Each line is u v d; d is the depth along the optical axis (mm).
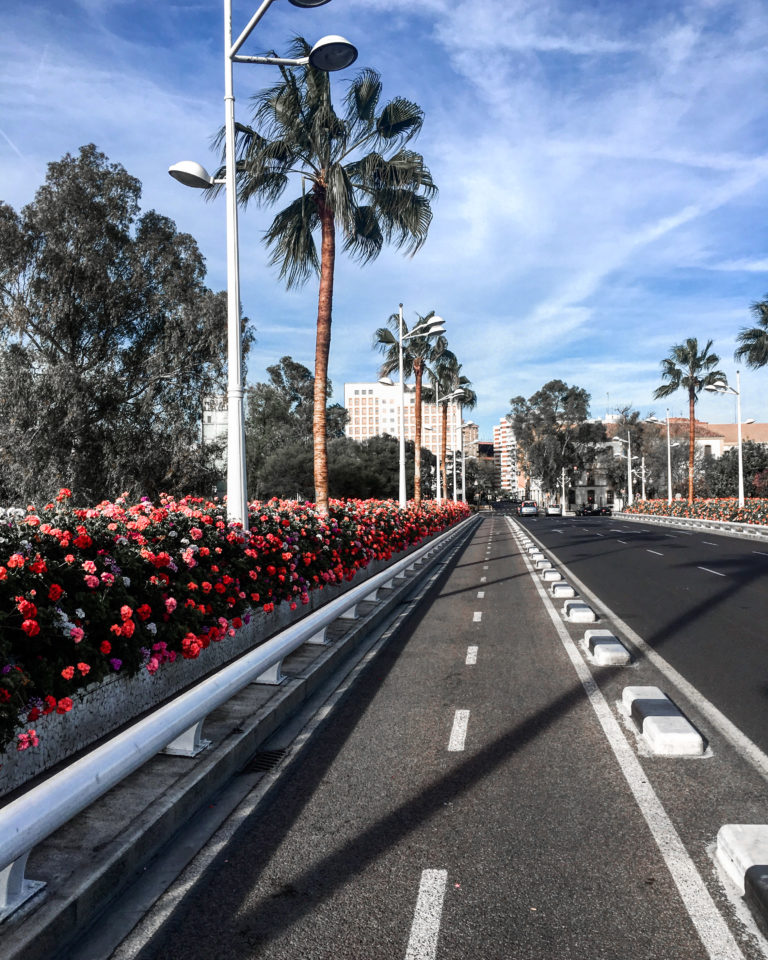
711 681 7461
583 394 95000
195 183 10484
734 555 24016
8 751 4285
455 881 3639
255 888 3615
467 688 7445
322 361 15883
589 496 122500
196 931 3254
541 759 5344
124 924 3320
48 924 3066
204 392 40312
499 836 4129
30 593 4648
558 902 3428
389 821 4371
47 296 35500
